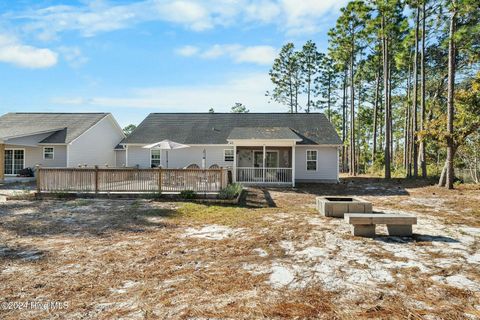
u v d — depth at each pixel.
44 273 4.33
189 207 9.90
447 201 11.65
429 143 26.81
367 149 39.41
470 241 5.91
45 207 9.83
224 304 3.36
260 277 4.14
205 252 5.30
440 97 26.64
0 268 4.52
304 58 39.19
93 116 24.30
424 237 6.21
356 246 5.57
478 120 14.77
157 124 22.84
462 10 14.88
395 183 18.84
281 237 6.25
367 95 38.06
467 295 3.58
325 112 40.47
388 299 3.47
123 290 3.76
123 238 6.25
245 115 24.03
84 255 5.14
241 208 9.95
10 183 17.55
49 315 3.15
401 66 23.92
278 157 20.08
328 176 19.52
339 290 3.71
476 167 22.38
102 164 24.30
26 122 23.38
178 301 3.45
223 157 20.27
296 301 3.43
